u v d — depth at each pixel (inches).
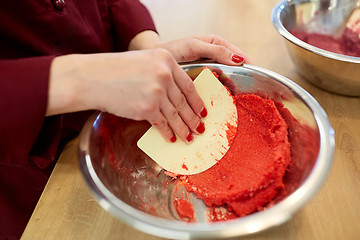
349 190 19.9
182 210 20.3
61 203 20.7
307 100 19.3
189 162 21.9
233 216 19.4
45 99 16.6
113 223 19.5
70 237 19.0
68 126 24.1
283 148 19.7
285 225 18.4
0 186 24.1
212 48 23.5
